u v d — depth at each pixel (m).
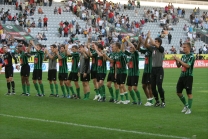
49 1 70.31
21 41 59.38
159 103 22.31
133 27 71.62
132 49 22.66
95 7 73.19
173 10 81.50
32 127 16.56
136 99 25.73
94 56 25.36
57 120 18.02
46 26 64.50
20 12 65.25
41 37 61.69
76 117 18.73
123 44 23.17
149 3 84.56
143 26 74.94
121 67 23.27
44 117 18.73
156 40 21.33
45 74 47.97
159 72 21.58
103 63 24.59
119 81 23.47
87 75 25.27
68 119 18.25
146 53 22.47
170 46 73.12
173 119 18.31
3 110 20.78
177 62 19.94
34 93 28.92
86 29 67.31
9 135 15.13
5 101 24.25
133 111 20.56
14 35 59.81
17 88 32.19
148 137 14.77
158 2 85.50
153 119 18.28
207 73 51.66
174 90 31.50
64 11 70.50
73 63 25.88
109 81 24.19
